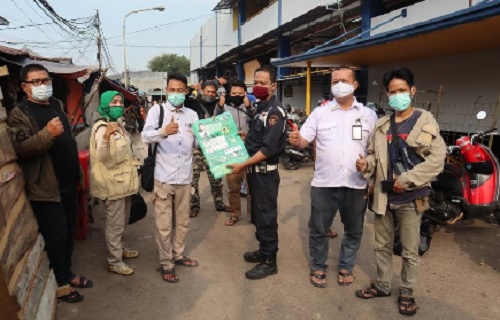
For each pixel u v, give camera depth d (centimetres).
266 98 336
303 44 1614
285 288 334
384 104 948
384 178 284
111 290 330
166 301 314
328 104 326
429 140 265
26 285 224
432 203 424
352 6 1110
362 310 301
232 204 489
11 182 233
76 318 289
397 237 351
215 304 310
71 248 325
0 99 250
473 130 720
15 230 223
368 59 880
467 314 293
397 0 996
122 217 349
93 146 333
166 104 336
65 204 312
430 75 834
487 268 366
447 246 418
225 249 416
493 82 675
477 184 397
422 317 290
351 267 340
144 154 1161
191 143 344
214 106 541
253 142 345
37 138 256
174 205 359
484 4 419
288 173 821
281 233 463
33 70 274
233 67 2591
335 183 318
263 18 1764
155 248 418
